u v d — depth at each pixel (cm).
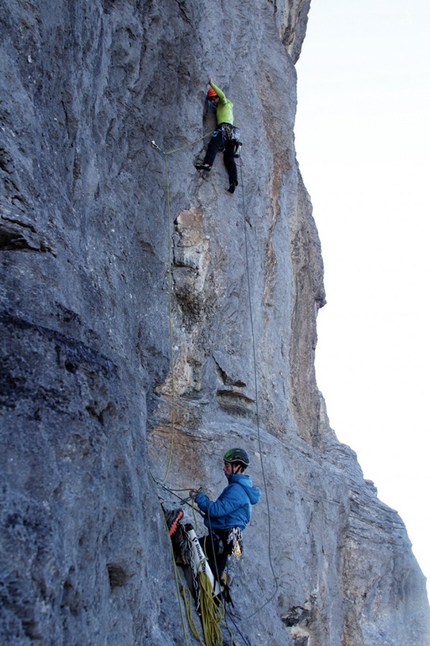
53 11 628
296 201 1428
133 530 523
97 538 462
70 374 472
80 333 518
